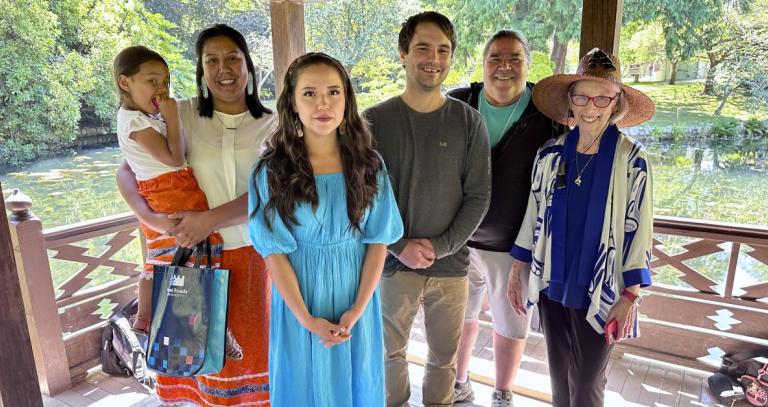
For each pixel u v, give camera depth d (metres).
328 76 1.37
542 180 1.71
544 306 1.75
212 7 9.53
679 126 5.54
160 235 1.75
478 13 6.53
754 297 2.45
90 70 8.47
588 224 1.56
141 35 8.87
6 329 1.13
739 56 5.20
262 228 1.42
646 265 1.51
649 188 1.50
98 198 7.61
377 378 1.62
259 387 1.84
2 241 1.11
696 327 2.60
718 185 5.08
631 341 2.75
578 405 1.65
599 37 1.88
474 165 1.81
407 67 1.74
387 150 1.77
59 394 2.58
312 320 1.44
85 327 2.76
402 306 1.89
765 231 2.33
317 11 7.01
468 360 2.32
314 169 1.46
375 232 1.52
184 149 1.71
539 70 6.15
